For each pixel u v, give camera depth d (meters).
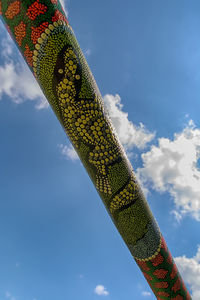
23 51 2.41
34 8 2.21
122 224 3.47
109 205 3.33
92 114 2.61
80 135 2.71
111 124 2.83
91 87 2.56
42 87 2.55
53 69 2.39
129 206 3.30
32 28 2.26
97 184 3.14
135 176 3.27
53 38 2.30
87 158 2.90
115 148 2.88
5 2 2.23
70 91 2.47
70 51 2.37
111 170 2.97
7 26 2.35
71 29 2.45
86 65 2.53
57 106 2.58
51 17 2.26
